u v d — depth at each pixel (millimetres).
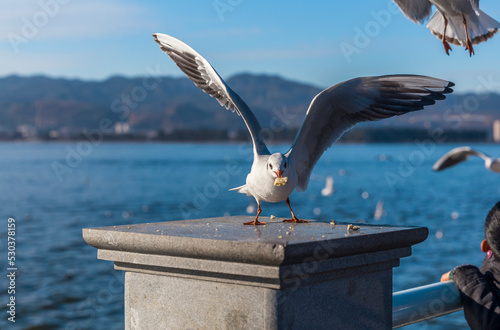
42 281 24250
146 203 58969
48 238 35969
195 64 4234
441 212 50125
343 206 55281
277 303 2828
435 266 26250
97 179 95875
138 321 3395
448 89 3646
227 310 3012
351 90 3828
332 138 4074
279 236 3066
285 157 3816
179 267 3117
